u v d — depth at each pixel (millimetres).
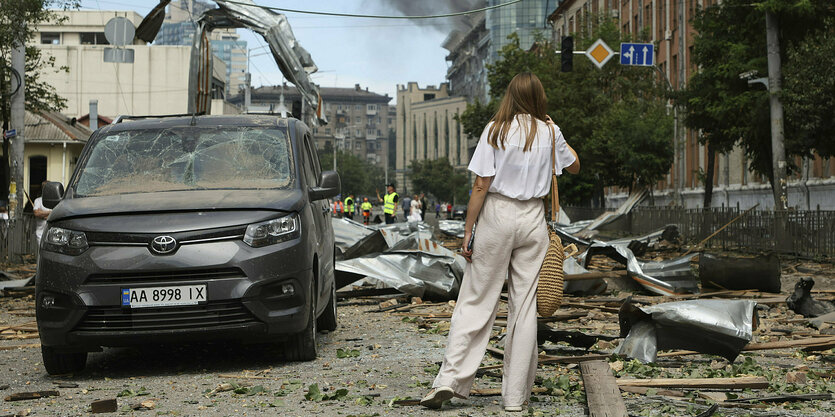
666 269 13445
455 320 5445
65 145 51656
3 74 29172
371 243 15727
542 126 5398
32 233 23703
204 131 8648
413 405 5605
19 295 14930
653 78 47375
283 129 8797
